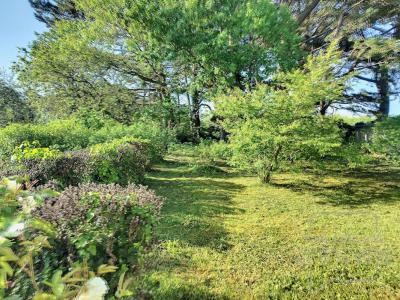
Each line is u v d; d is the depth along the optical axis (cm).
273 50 1181
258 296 293
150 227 250
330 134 737
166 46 1221
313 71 723
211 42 1168
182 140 1500
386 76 1609
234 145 782
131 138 832
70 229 199
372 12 1227
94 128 1195
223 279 319
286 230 460
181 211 538
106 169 539
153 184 772
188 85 1444
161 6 1231
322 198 656
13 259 85
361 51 1325
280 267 347
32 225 105
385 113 1770
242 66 1188
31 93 1597
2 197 105
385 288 308
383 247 399
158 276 310
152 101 1591
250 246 400
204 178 865
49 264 171
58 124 946
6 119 1802
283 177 891
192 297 285
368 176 915
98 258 196
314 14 1442
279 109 740
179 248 386
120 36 1365
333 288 308
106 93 1515
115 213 226
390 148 1127
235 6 1251
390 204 612
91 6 1324
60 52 1388
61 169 450
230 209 560
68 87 1524
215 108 825
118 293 99
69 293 81
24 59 1491
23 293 121
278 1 1479
